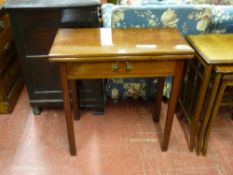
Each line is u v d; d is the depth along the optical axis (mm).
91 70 1223
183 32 1639
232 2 2484
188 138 1689
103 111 1887
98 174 1453
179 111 1892
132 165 1507
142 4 1702
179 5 1535
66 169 1483
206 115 1426
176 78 1282
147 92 1932
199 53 1339
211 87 1341
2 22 1735
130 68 1228
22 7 1399
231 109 1933
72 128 1440
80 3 1424
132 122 1835
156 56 1170
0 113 1892
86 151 1599
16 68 2043
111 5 1645
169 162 1527
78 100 1805
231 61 1243
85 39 1298
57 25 1499
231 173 1462
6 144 1647
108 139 1689
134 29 1432
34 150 1604
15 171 1472
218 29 1644
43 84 1749
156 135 1719
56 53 1147
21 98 2074
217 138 1695
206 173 1460
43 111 1927
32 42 1558
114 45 1226
